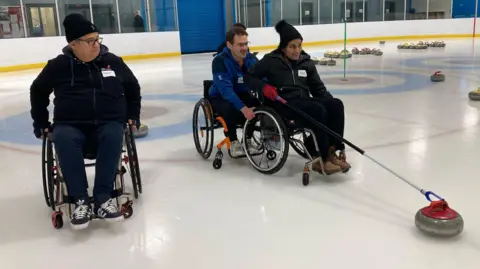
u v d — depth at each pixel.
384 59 10.62
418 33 17.22
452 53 11.41
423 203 2.43
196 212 2.42
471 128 4.00
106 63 2.39
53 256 2.02
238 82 3.12
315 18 16.39
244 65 3.17
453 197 2.49
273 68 2.86
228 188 2.75
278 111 2.83
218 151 3.12
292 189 2.69
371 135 3.88
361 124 4.31
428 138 3.71
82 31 2.23
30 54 11.07
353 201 2.48
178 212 2.43
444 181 2.73
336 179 2.83
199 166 3.22
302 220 2.28
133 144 2.51
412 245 1.99
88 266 1.92
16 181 3.05
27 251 2.07
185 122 4.76
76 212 2.12
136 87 2.49
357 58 11.05
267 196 2.60
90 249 2.07
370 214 2.31
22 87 8.05
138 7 13.22
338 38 16.45
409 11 17.84
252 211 2.41
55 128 2.28
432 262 1.85
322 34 16.11
